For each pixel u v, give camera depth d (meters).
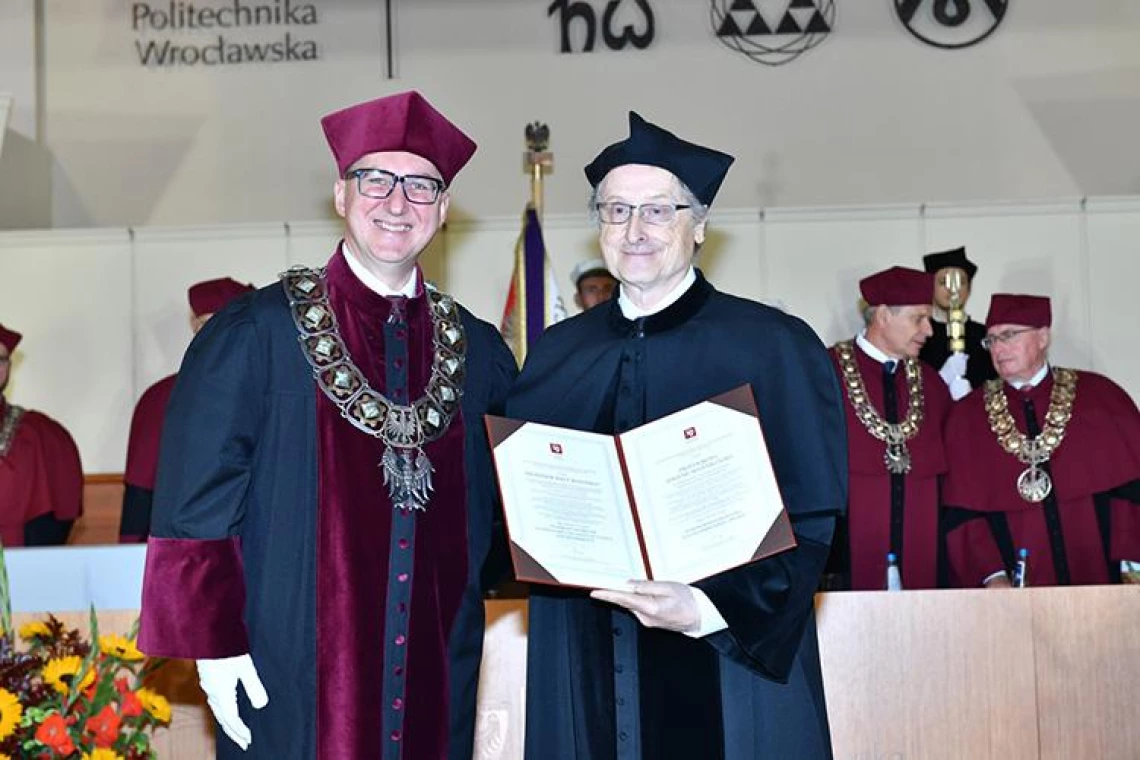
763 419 3.05
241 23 9.15
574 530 2.87
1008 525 5.74
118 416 8.11
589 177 3.18
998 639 3.86
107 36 9.18
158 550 2.95
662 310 3.13
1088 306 7.89
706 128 8.98
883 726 3.84
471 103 9.05
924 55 8.93
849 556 5.79
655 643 3.00
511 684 3.76
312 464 3.01
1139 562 5.61
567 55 9.03
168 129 9.13
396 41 9.10
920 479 5.91
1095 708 3.85
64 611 3.69
